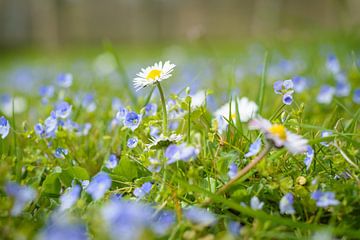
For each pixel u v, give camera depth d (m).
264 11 1.80
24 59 2.11
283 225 0.27
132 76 1.06
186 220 0.26
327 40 1.07
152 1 3.12
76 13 3.07
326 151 0.33
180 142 0.32
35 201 0.30
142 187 0.29
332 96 0.49
